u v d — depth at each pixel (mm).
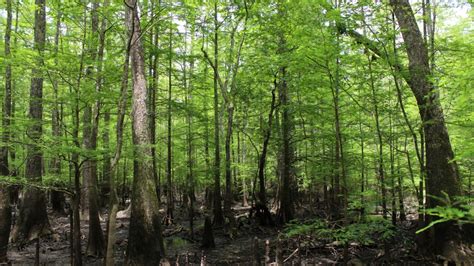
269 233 15367
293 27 11422
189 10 9695
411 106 13836
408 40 9977
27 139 8078
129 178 27297
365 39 9453
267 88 17484
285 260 10211
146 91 9898
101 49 10094
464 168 12086
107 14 10406
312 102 15805
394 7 10008
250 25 15359
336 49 8758
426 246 9609
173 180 23938
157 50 14930
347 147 16344
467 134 9141
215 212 16547
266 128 17188
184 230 16594
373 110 12898
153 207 9359
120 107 8344
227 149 15945
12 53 8883
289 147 18016
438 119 9391
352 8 8844
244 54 17250
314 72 10188
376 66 10609
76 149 7621
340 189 14656
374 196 10820
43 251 12188
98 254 11422
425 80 9500
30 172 13320
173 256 11852
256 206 16953
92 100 9062
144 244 9078
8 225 10188
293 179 19891
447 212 3592
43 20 12703
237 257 11430
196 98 23359
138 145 8727
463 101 5062
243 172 23734
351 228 8211
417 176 12852
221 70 20172
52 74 9117
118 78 10250
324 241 11477
